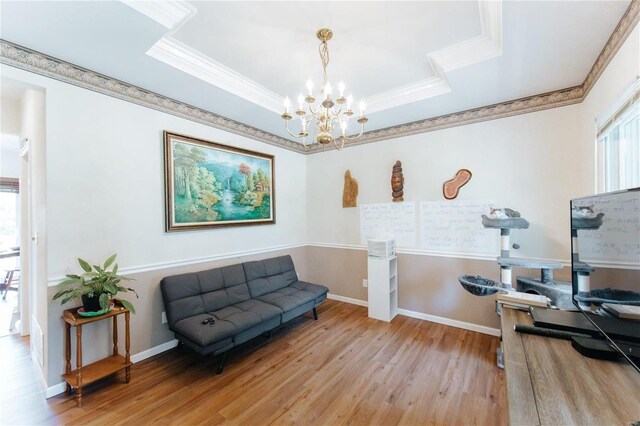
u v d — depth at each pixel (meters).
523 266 2.33
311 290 3.48
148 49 1.94
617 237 1.08
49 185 2.03
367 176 3.89
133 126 2.50
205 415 1.83
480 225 3.03
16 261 5.02
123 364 2.16
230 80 2.60
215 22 1.85
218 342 2.26
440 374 2.26
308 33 1.97
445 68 2.22
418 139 3.43
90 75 2.22
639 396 0.91
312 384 2.15
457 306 3.18
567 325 1.34
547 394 0.93
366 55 2.24
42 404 1.93
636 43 1.41
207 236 3.12
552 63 2.09
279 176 4.09
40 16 1.58
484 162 2.98
